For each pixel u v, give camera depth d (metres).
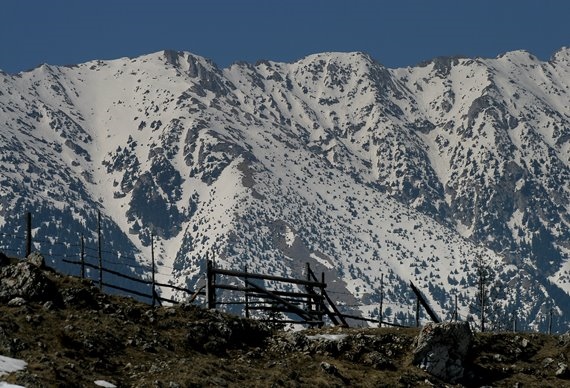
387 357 78.44
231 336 74.44
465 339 78.69
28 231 76.75
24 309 67.06
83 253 80.00
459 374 78.19
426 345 77.81
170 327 72.75
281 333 78.12
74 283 72.94
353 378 73.06
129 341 67.88
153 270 79.00
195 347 71.50
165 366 65.69
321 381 70.06
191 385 63.16
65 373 60.28
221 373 66.50
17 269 70.25
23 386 56.38
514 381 80.06
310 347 76.25
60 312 68.62
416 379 75.31
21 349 62.00
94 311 70.31
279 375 68.75
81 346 64.94
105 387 60.56
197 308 76.12
